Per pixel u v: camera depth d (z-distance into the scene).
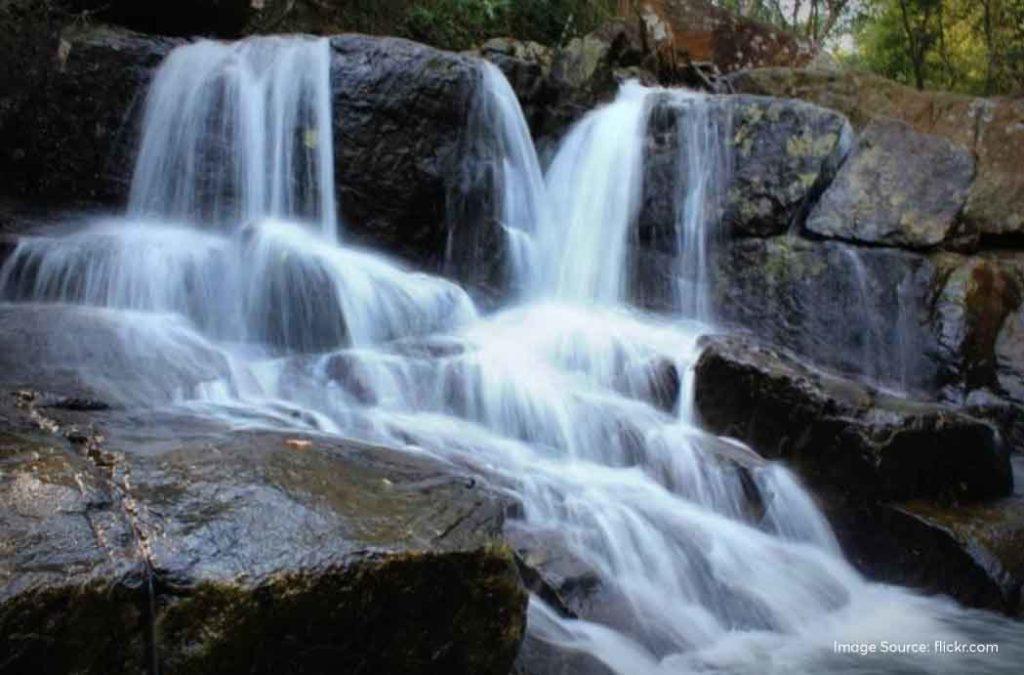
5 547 2.29
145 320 5.00
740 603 4.11
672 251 7.41
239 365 4.86
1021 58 12.86
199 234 6.40
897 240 7.05
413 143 6.65
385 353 5.41
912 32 13.72
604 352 5.88
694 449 4.91
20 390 3.63
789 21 17.31
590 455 4.97
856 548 4.86
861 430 4.85
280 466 3.03
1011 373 6.59
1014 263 7.14
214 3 7.37
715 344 5.52
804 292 6.96
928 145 7.32
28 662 2.16
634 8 11.14
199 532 2.53
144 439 3.25
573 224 7.61
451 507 2.97
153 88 6.62
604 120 7.73
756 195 7.20
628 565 4.00
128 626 2.31
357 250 6.60
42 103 6.45
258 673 2.43
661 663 3.58
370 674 2.60
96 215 6.50
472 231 7.00
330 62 6.66
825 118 7.23
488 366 5.43
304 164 6.67
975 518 4.80
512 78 7.54
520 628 2.85
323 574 2.48
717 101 7.46
